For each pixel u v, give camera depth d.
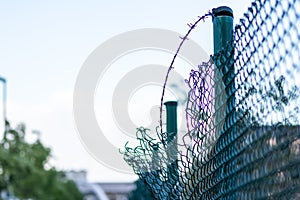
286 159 3.54
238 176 4.31
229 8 5.25
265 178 3.76
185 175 5.39
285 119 3.45
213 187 4.96
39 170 24.39
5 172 22.05
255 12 3.70
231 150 4.49
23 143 23.36
